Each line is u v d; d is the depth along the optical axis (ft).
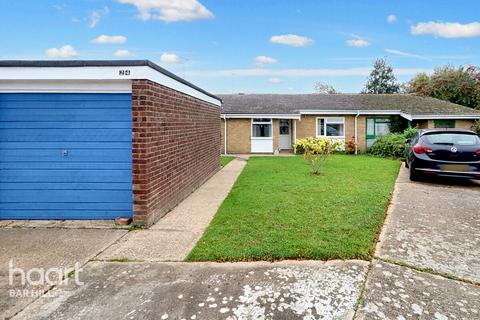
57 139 17.92
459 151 26.78
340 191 24.48
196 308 9.10
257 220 17.12
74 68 16.60
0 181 18.03
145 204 16.67
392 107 67.62
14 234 15.56
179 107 22.65
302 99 77.00
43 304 9.32
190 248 13.67
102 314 8.81
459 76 95.66
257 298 9.59
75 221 17.78
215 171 37.58
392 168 39.27
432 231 15.65
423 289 10.11
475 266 11.82
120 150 17.87
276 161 48.55
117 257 12.71
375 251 13.10
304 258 12.34
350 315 8.73
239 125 67.26
